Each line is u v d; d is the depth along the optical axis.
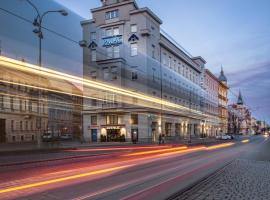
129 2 51.81
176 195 7.79
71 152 24.17
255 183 9.52
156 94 52.53
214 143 48.06
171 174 11.93
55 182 9.66
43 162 16.42
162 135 45.28
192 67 72.50
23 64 38.53
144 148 31.83
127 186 9.15
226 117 109.69
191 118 69.62
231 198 7.36
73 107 56.34
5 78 39.88
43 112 52.62
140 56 50.47
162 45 55.91
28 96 49.16
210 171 12.95
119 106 49.78
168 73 58.31
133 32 51.50
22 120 48.12
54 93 53.66
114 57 52.62
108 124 50.75
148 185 9.38
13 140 46.06
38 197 7.49
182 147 34.44
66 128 56.34
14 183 9.37
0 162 15.34
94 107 51.72
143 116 48.97
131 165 15.06
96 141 51.16
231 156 21.05
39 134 24.88
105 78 51.56
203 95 80.38
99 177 10.89
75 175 11.26
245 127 140.00
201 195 7.75
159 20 54.69
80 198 7.43
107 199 7.39
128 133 49.22
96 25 53.94
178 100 62.50
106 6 53.50
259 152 25.38
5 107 44.97
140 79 50.16
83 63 53.50
